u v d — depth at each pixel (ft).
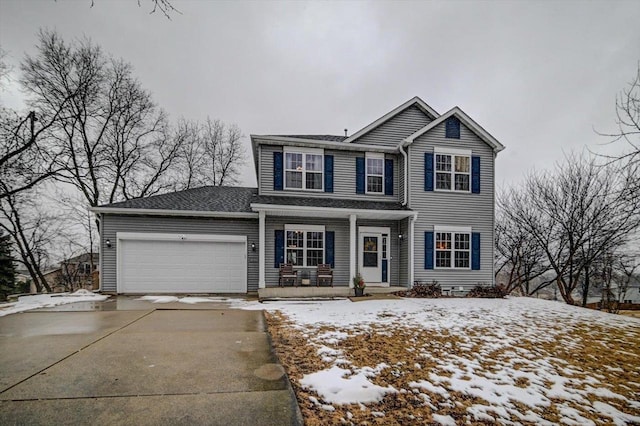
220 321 21.38
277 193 39.52
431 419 9.42
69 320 21.26
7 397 9.81
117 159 60.64
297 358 14.12
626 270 42.22
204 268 37.35
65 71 52.34
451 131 41.27
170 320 21.48
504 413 10.04
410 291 36.40
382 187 42.19
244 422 8.70
